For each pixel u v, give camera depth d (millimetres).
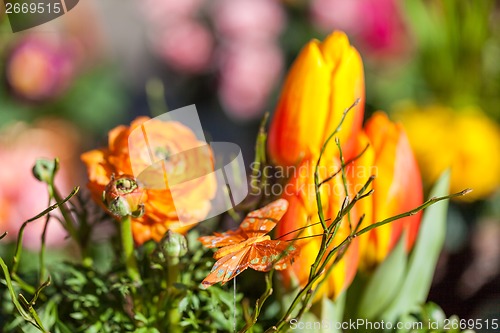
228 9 1687
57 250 1058
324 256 596
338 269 600
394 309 637
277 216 573
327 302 605
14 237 1021
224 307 606
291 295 604
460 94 1379
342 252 580
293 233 588
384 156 613
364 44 1482
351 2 1508
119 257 643
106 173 585
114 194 559
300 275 599
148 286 614
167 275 598
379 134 620
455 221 1304
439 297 1100
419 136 1315
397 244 624
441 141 1300
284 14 1673
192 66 1748
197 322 605
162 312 607
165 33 1765
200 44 1729
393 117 1382
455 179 1295
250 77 1683
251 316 605
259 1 1681
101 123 1860
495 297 1086
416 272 641
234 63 1684
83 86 1840
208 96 1807
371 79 1471
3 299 645
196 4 1744
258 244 552
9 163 1085
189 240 632
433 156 1293
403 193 613
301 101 605
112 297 625
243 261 548
